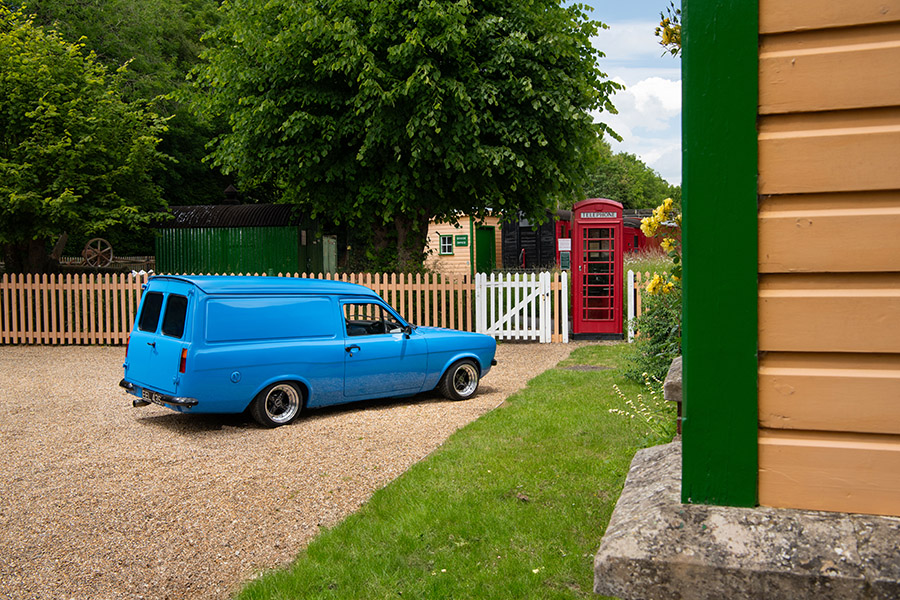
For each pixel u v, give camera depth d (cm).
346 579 385
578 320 1614
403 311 1623
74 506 519
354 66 1486
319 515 498
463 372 973
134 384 806
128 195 1997
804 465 170
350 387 850
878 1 164
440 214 1856
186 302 749
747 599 163
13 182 1714
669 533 173
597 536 432
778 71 169
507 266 3591
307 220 2336
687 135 175
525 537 433
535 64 1567
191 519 492
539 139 1561
